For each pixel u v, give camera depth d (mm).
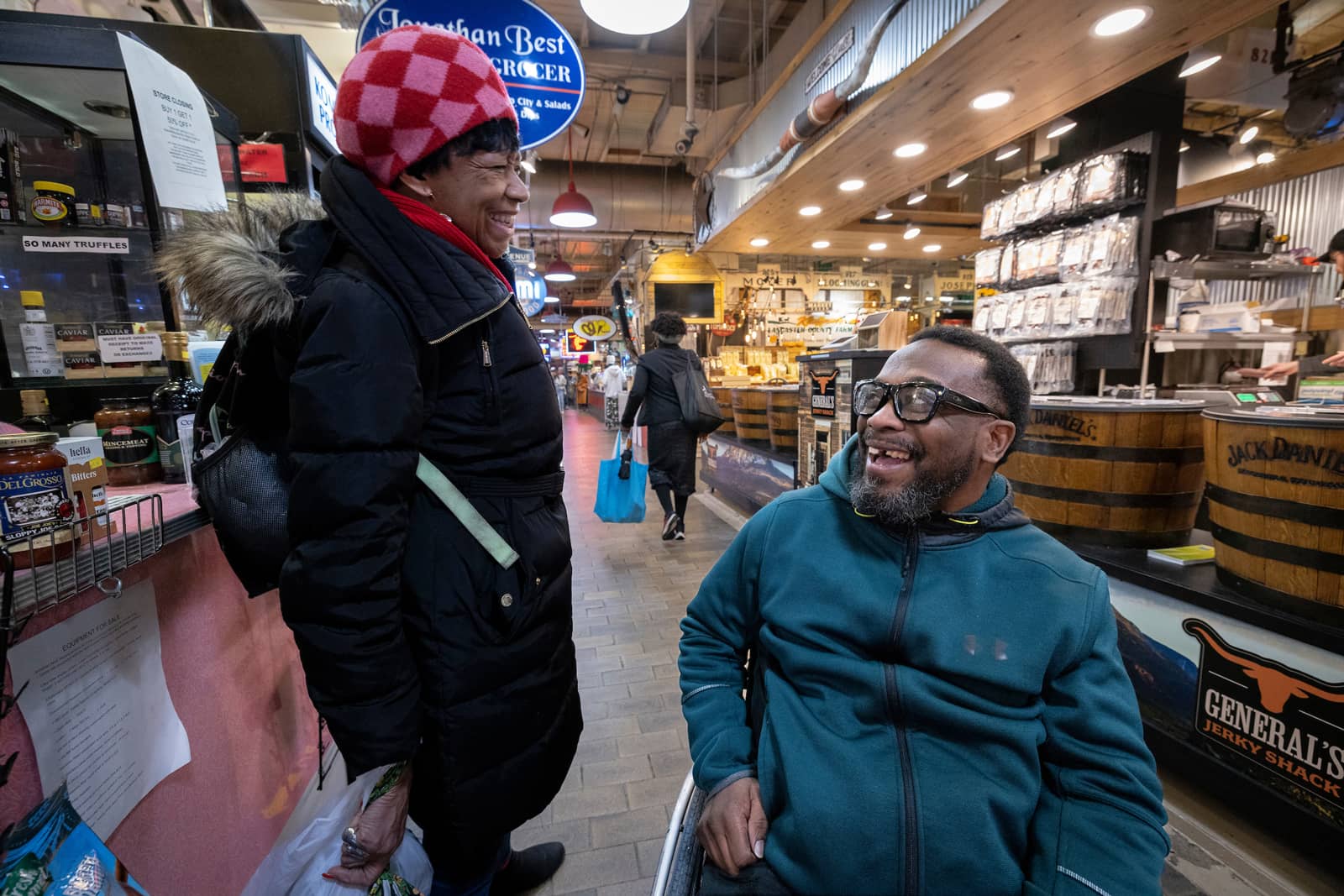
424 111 809
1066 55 3096
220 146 1590
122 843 904
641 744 2057
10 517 667
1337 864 1329
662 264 10453
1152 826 788
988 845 808
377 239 823
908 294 13008
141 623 988
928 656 898
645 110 8008
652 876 1524
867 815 829
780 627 1012
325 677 789
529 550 981
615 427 11516
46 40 1166
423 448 913
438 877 1154
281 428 950
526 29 2584
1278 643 1420
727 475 5852
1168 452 1890
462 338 904
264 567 947
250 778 1327
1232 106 6430
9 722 709
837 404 2775
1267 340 3533
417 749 927
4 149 1349
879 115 3869
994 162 7406
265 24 3574
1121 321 3254
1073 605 893
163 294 1361
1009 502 991
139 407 1286
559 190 8781
